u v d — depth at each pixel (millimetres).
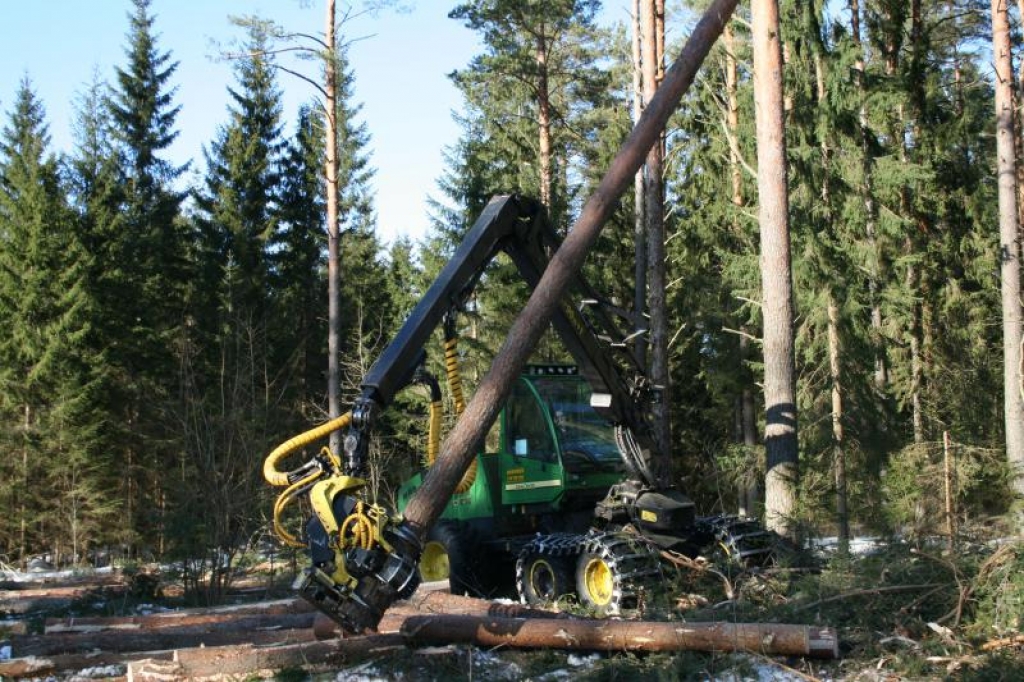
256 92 42125
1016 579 7445
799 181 19781
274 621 9602
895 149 22578
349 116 44875
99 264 34156
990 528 8828
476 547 11789
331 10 22672
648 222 17359
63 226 34031
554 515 11773
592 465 11797
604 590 9789
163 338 34719
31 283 32312
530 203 9102
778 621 7996
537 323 8250
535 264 9164
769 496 12234
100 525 29281
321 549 7027
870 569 8328
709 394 28672
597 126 32938
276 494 15961
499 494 12266
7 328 33594
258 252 39125
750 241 22812
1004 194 17062
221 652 7516
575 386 12234
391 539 7059
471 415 7816
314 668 7562
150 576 14039
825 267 19062
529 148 30953
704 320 26516
